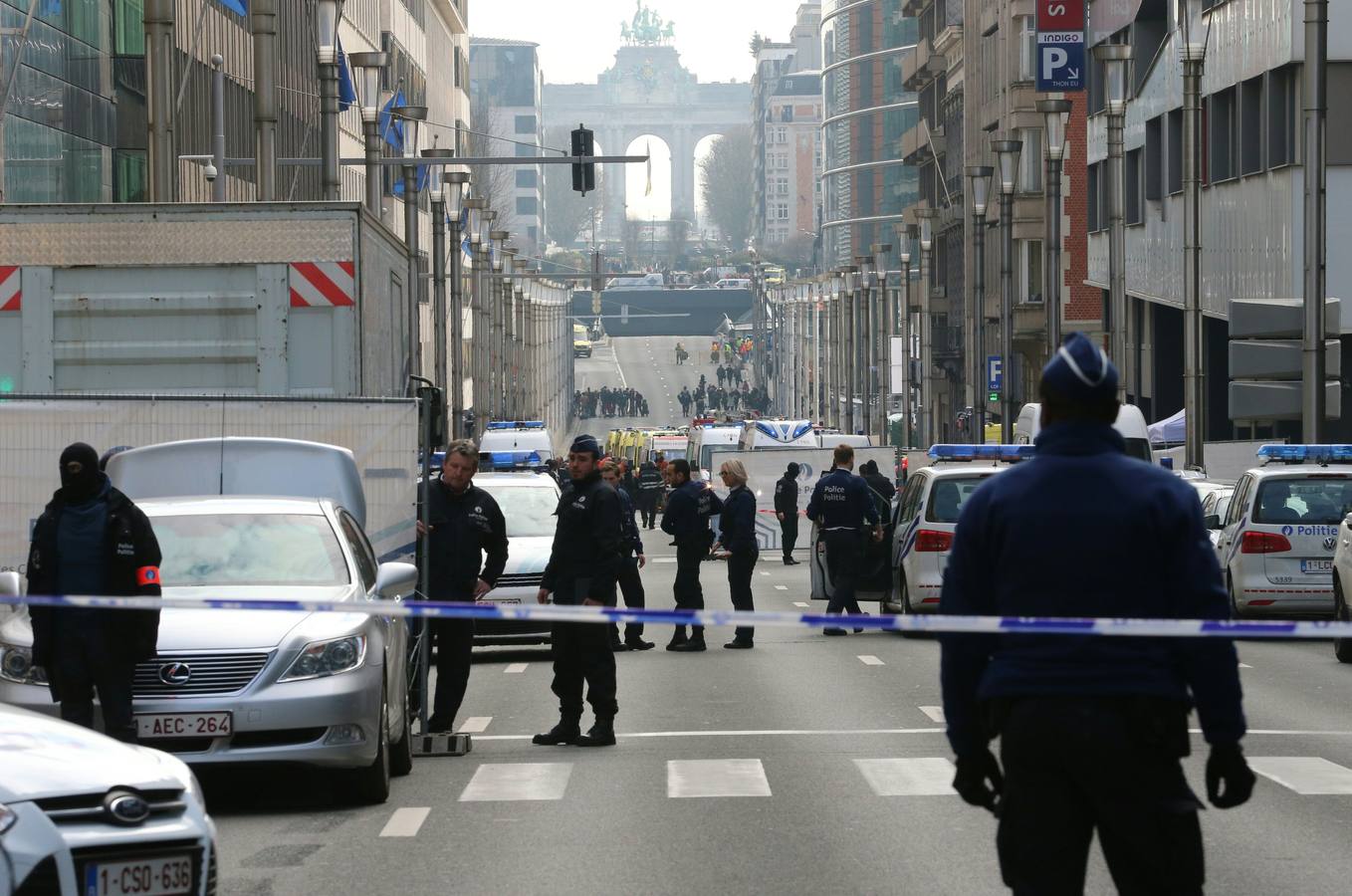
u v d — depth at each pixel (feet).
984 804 61.77
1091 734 57.11
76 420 170.50
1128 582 58.65
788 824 113.80
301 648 120.88
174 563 129.90
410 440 173.58
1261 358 210.59
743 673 210.18
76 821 72.64
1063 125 499.92
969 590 60.39
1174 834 57.52
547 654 245.24
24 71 438.40
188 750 119.44
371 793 123.85
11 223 179.63
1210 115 529.45
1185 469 376.07
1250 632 65.67
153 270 179.93
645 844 107.96
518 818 117.39
